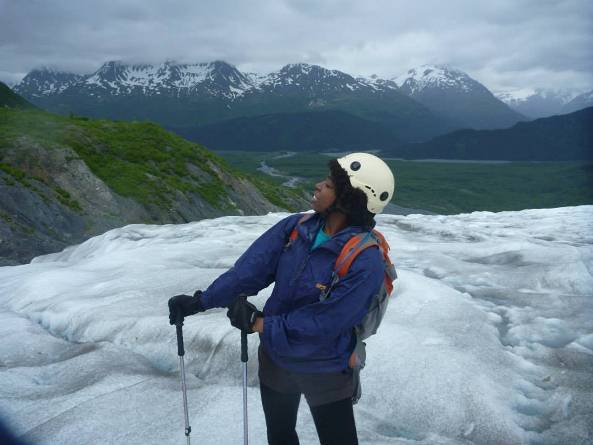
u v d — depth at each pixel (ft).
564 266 30.73
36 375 19.93
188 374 19.62
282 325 9.71
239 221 53.83
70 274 33.01
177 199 132.36
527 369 19.31
